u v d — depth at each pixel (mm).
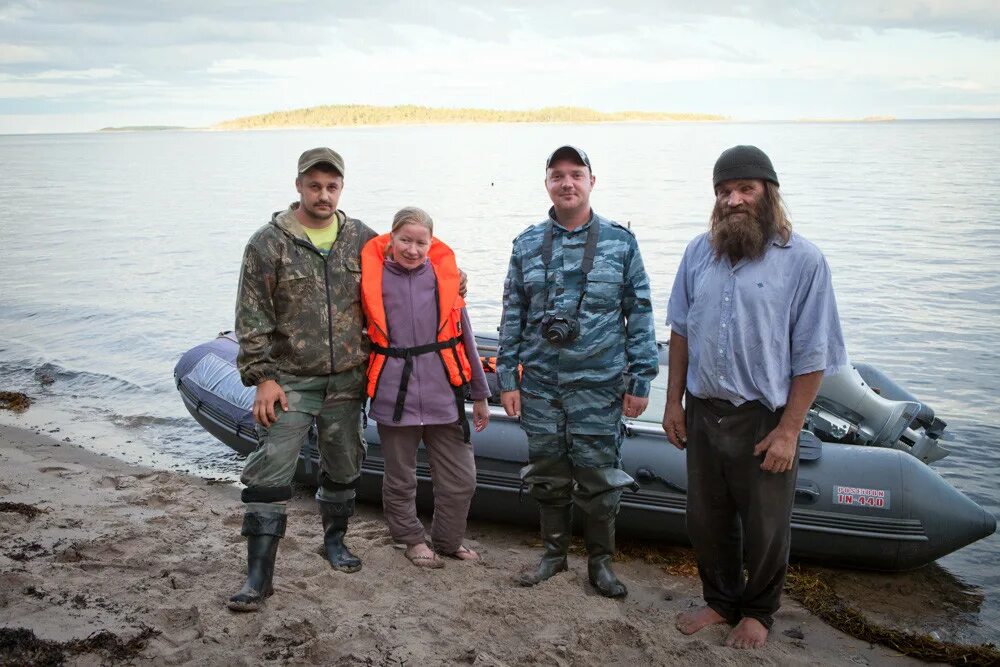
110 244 20391
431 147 96750
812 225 23047
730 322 2842
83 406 7559
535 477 3412
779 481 2895
